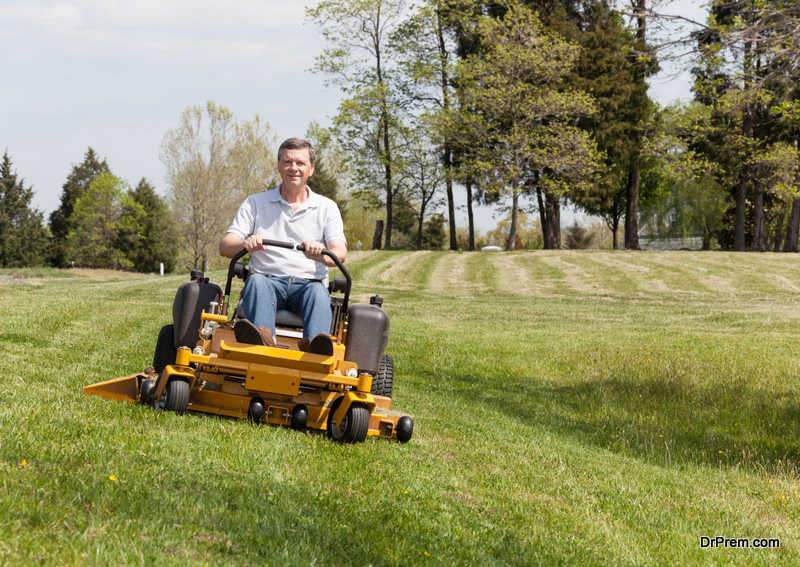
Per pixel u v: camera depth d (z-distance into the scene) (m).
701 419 8.80
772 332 16.89
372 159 43.97
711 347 13.88
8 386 5.67
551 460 6.15
